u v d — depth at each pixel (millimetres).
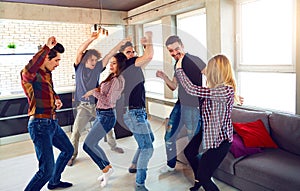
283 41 3072
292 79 3049
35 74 2180
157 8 4352
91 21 4941
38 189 2281
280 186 1953
